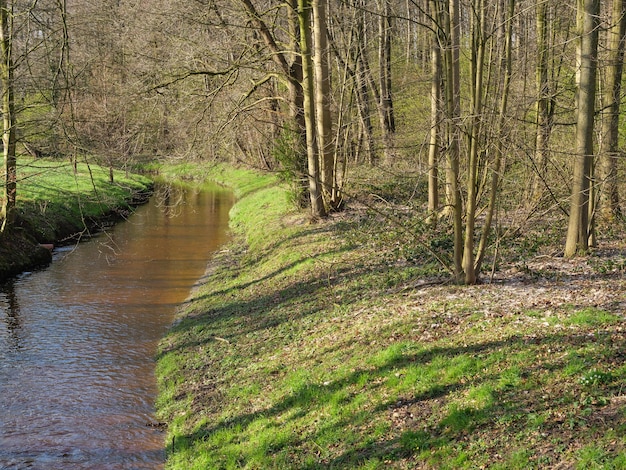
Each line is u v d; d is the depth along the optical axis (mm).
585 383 7312
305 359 10945
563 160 15430
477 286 11859
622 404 6758
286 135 22938
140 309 17000
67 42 15586
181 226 30406
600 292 10461
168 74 20797
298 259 17531
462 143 13750
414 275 13523
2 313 16578
